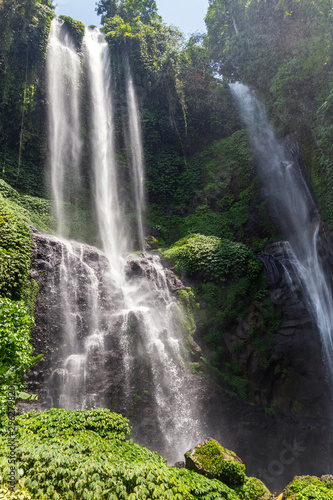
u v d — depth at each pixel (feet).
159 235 56.85
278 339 40.83
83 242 49.70
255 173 59.31
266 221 54.80
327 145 43.04
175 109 71.00
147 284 41.98
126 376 33.35
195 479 17.07
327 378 40.86
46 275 35.81
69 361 32.48
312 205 49.52
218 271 44.24
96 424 20.06
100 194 59.72
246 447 34.91
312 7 46.75
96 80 70.13
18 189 51.70
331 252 44.11
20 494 12.04
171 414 32.86
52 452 14.79
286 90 49.08
